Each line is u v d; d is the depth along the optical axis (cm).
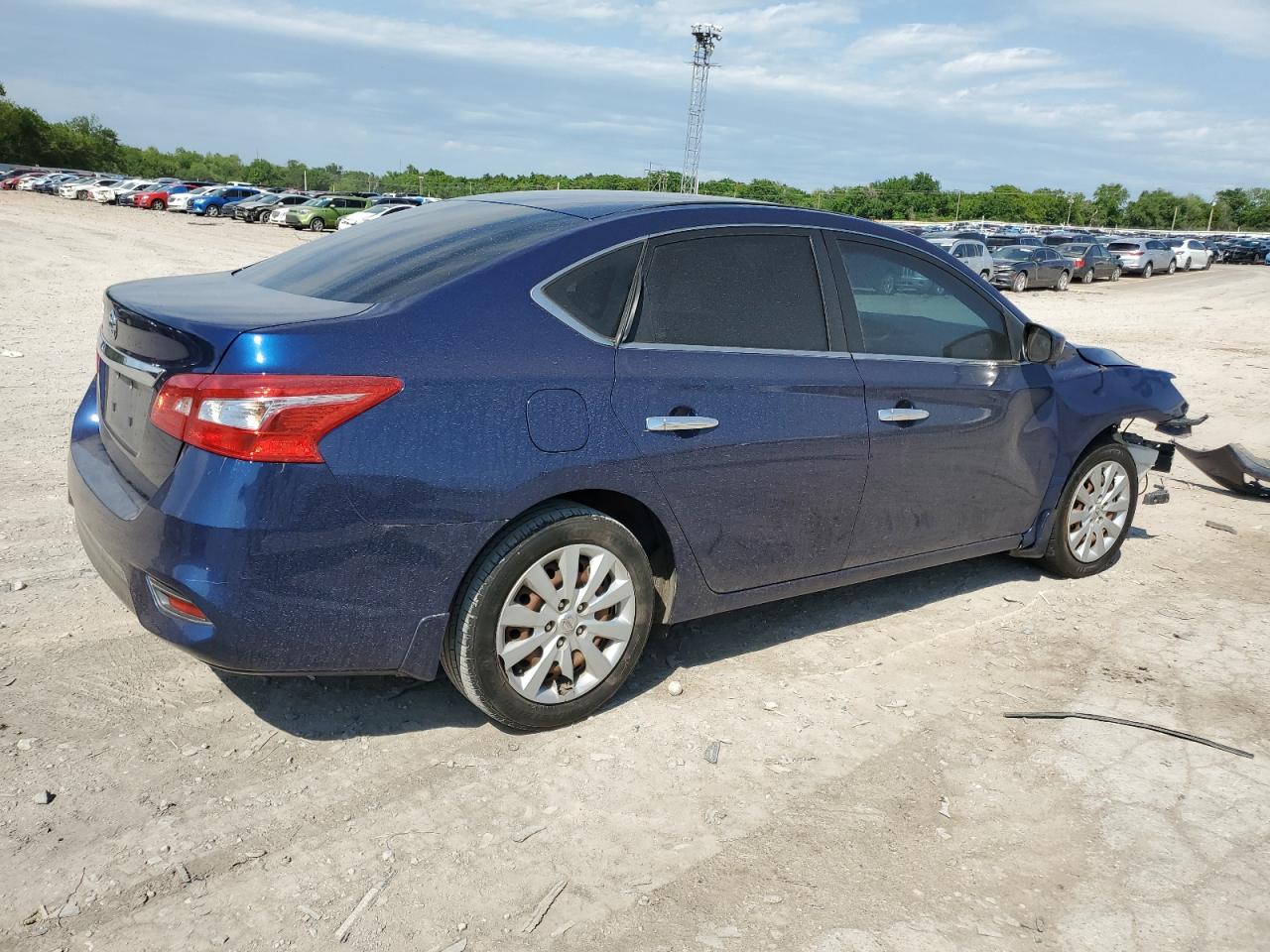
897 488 397
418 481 278
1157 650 419
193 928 234
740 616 433
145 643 369
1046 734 345
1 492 525
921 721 350
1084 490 488
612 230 330
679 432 328
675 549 339
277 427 260
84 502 303
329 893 248
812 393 362
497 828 277
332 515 269
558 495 309
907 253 407
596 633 326
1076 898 261
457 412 284
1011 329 442
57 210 4331
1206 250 4903
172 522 264
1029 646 418
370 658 288
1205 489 701
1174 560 537
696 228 347
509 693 311
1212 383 1191
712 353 341
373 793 289
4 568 426
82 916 235
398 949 231
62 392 779
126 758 298
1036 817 296
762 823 287
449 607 294
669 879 261
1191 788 315
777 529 364
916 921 249
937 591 476
